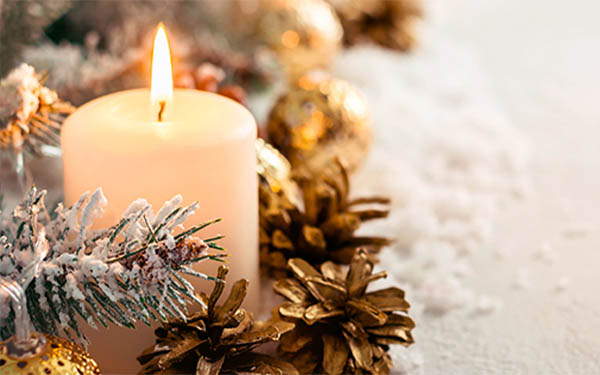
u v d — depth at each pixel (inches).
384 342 15.3
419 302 17.4
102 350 15.3
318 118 20.1
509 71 30.3
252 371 14.5
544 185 22.2
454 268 18.6
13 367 13.0
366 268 16.0
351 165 20.9
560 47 33.1
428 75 28.1
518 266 18.8
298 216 17.4
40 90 15.5
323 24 24.3
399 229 19.5
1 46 19.1
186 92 16.7
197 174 14.9
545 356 16.1
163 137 14.8
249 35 24.8
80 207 14.6
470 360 16.0
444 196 20.7
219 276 14.3
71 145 15.1
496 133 24.1
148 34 23.3
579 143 24.3
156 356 14.6
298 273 15.7
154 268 13.2
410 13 29.0
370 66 26.1
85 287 13.6
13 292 13.0
